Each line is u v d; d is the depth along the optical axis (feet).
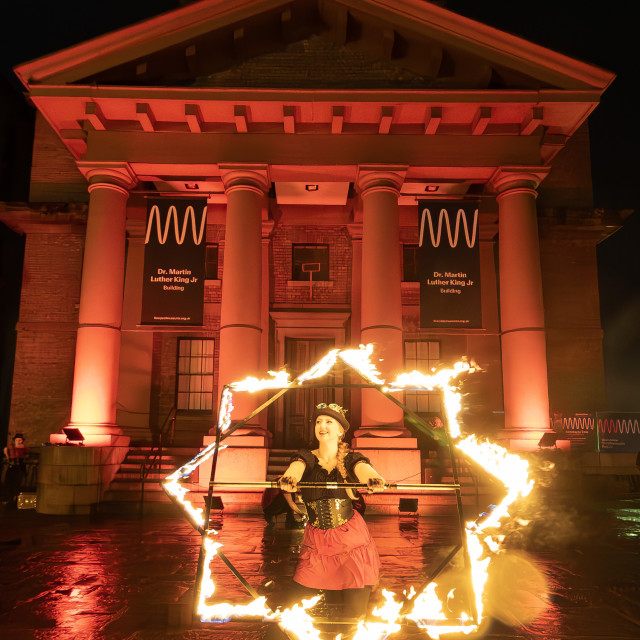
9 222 64.08
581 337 65.26
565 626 16.81
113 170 49.16
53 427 61.98
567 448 48.70
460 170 50.01
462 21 46.65
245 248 48.39
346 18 47.70
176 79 48.65
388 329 47.67
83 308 48.49
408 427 59.98
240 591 20.34
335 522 12.31
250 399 47.75
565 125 49.60
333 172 50.29
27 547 29.91
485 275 62.54
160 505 45.24
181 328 49.16
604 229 66.13
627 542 31.78
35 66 46.52
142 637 15.67
